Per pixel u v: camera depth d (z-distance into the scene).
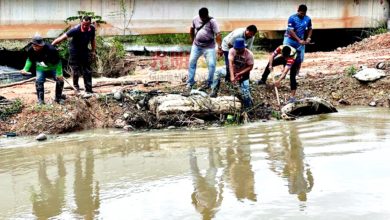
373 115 10.84
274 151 8.17
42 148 8.88
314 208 5.75
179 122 10.33
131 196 6.36
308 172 7.02
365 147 8.19
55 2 18.50
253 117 10.91
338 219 5.43
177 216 5.67
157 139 9.31
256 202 5.99
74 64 11.01
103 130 10.27
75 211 5.95
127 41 23.09
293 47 11.71
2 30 17.94
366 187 6.36
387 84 12.42
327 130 9.52
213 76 11.22
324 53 18.44
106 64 15.84
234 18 21.30
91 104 10.78
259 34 23.81
